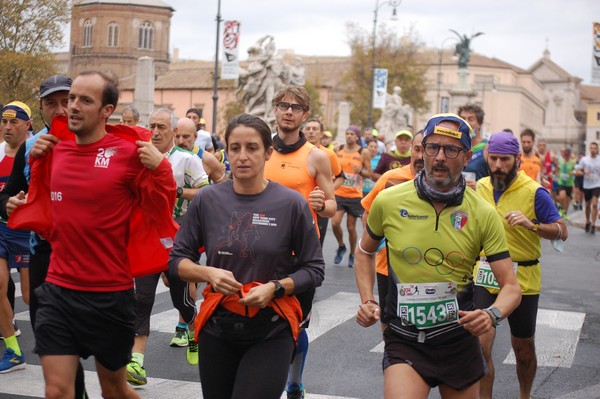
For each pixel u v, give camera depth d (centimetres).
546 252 1744
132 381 698
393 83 7575
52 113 591
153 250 496
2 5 2472
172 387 709
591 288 1274
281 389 457
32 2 2517
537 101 13788
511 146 638
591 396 716
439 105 11250
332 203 673
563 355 857
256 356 459
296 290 465
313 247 475
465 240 461
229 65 3803
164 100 8825
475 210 463
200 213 479
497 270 463
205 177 801
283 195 476
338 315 1011
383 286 639
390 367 461
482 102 11762
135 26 9431
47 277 494
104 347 492
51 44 2588
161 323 953
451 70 12544
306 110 687
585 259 1641
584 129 15275
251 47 4078
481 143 845
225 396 474
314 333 918
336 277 1298
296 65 4619
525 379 666
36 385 702
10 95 2495
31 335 883
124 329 497
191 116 1427
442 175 457
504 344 898
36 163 510
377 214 476
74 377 485
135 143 492
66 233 486
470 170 841
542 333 958
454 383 459
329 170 691
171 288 720
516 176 647
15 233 746
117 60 9375
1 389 686
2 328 745
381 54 7638
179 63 10212
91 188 484
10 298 838
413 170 693
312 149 691
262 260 467
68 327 483
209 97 8525
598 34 2695
